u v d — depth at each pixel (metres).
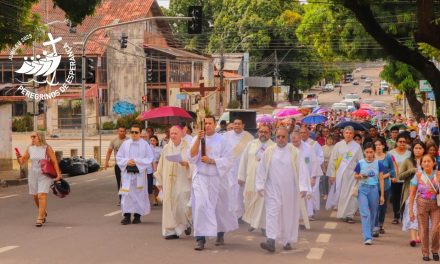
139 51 68.00
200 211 12.12
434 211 11.65
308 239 13.74
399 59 21.67
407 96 46.38
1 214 17.45
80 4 29.83
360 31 41.06
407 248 12.86
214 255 11.73
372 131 19.39
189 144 13.34
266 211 12.17
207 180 12.37
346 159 16.41
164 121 20.31
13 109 64.94
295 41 87.81
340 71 109.50
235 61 87.62
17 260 11.20
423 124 33.69
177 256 11.59
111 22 66.31
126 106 66.06
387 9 32.22
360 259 11.65
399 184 16.06
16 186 27.59
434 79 21.59
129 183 15.27
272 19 87.50
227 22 89.50
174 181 13.30
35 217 16.77
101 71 64.62
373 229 13.75
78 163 32.75
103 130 63.97
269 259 11.45
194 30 34.00
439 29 18.92
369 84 149.25
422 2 18.84
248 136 15.63
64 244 12.73
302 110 38.09
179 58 72.19
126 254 11.74
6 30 30.08
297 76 92.56
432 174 11.71
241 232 14.30
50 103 63.22
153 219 16.20
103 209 18.34
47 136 60.53
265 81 88.75
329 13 44.75
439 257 11.76
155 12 72.62
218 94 80.88
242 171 13.44
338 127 23.50
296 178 12.20
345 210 16.17
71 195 22.20
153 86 69.56
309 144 17.78
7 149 34.03
